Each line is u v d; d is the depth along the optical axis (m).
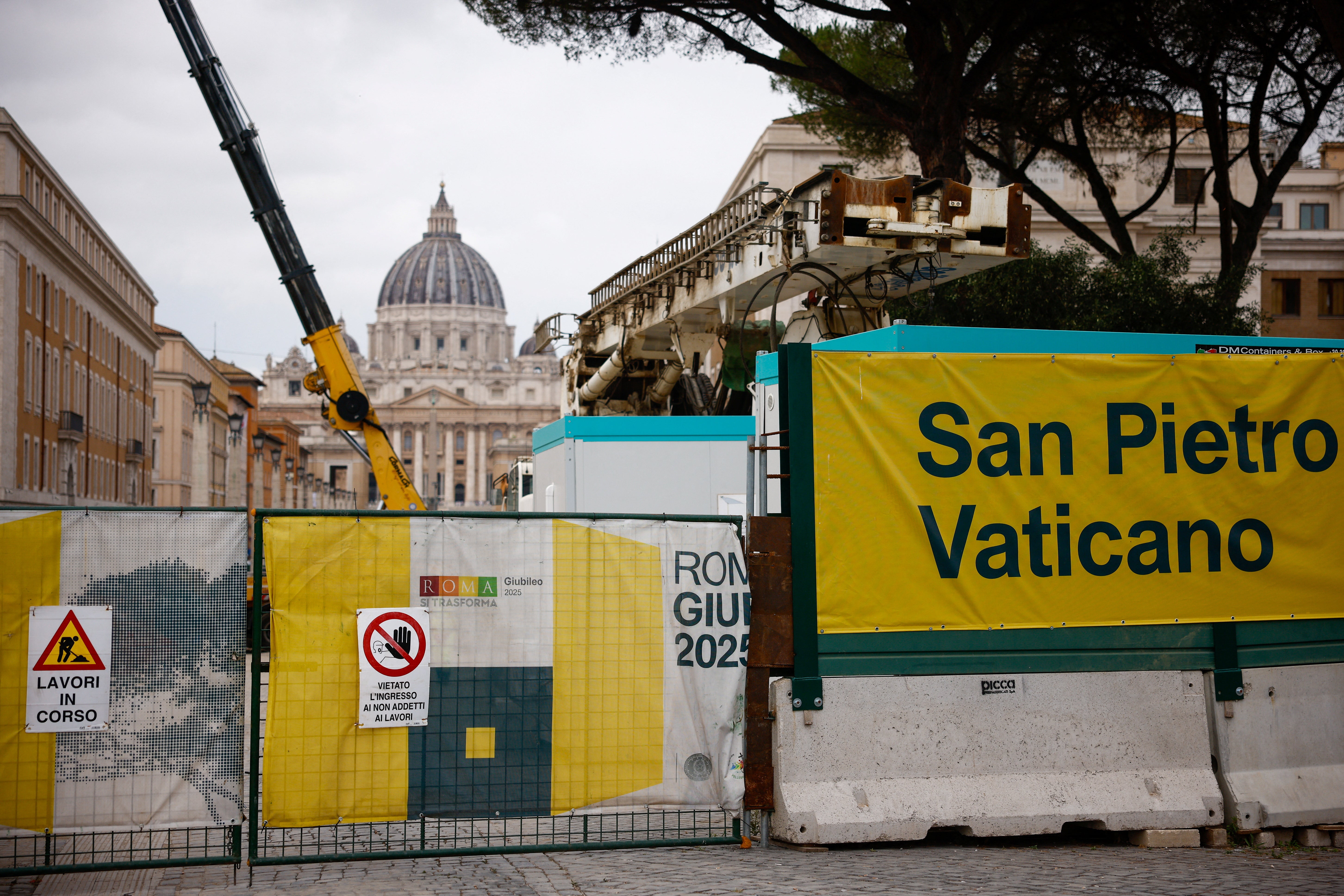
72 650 5.93
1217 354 7.82
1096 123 22.03
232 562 6.10
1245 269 19.98
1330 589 7.51
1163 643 7.23
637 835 6.67
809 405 6.90
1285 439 7.50
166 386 80.62
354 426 16.91
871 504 6.92
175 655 6.02
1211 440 7.38
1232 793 7.08
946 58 15.75
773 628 6.77
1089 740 7.04
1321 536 7.51
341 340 16.92
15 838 5.84
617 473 11.85
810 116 22.75
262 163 16.41
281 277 16.72
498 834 6.76
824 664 6.81
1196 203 21.91
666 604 6.62
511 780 6.37
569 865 6.21
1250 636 7.36
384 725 6.23
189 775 6.00
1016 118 19.33
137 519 6.01
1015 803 6.82
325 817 6.15
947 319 19.81
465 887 5.75
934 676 6.93
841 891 5.63
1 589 5.89
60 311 52.69
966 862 6.32
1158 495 7.29
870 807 6.66
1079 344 8.11
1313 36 18.05
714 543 6.71
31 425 48.09
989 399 7.11
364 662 6.21
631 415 15.81
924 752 6.85
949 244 9.93
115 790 5.94
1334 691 7.46
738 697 6.71
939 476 7.02
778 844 6.72
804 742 6.71
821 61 16.27
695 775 6.62
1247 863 6.48
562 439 12.09
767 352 12.50
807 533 6.83
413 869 6.19
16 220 45.41
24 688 5.90
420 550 6.33
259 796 6.14
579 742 6.47
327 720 6.18
